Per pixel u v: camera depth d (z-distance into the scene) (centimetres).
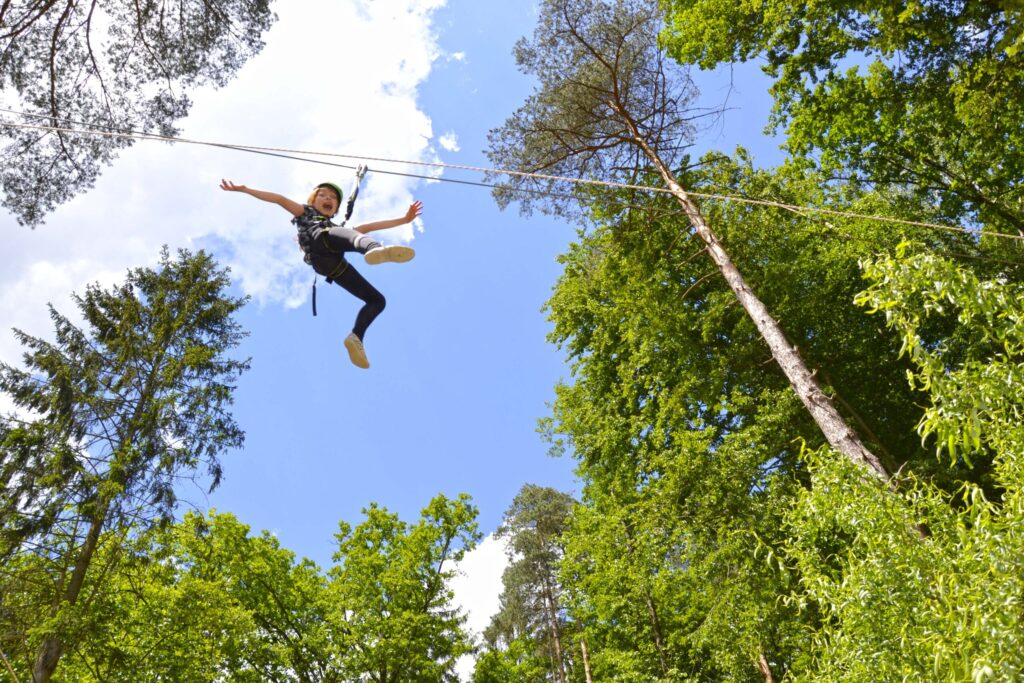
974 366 396
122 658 1429
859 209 1620
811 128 1559
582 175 1482
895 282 409
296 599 2048
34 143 1030
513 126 1454
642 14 1439
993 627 321
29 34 963
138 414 1666
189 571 1927
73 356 1742
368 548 2234
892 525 416
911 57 1353
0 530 1433
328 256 540
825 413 952
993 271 1479
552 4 1412
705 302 1711
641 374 1769
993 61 1131
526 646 3142
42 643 1356
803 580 474
